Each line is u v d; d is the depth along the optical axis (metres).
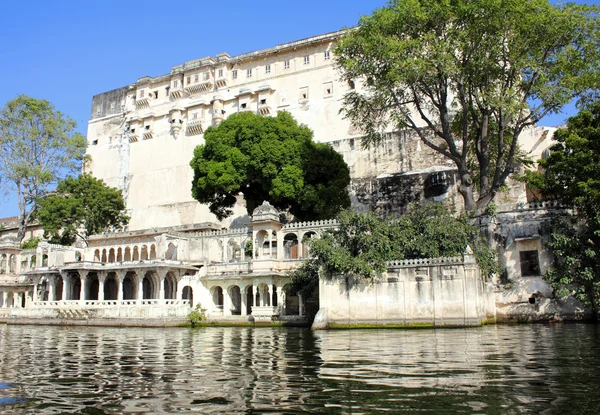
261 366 14.29
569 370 12.35
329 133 65.31
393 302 27.44
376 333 24.17
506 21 30.05
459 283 26.39
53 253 48.94
